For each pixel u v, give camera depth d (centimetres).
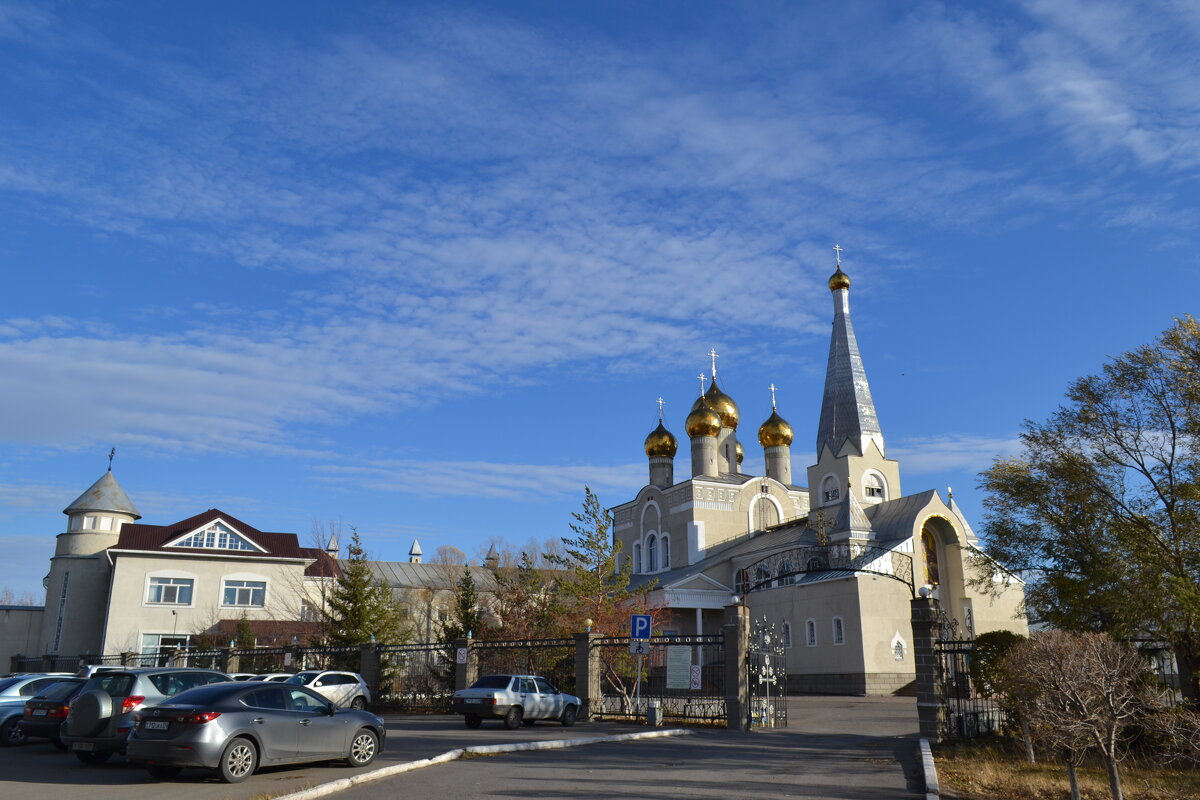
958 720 2212
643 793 1337
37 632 6028
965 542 5206
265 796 1275
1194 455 2198
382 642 3872
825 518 5494
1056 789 1459
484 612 4350
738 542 6462
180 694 1522
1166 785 1527
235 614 5516
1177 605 2009
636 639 2636
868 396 5997
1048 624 2344
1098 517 2253
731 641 2572
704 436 6850
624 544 7300
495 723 2688
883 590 4703
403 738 2203
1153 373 2258
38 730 1956
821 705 3644
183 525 5709
